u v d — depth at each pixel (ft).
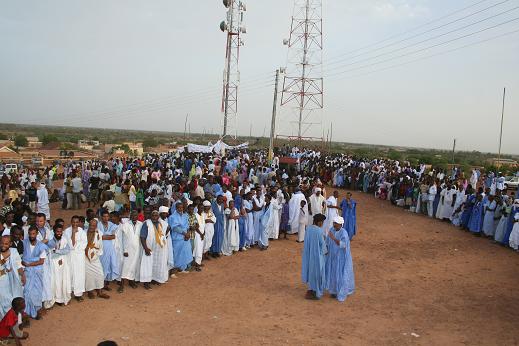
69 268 29.04
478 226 53.47
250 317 28.25
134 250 32.48
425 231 56.29
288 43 140.36
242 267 39.47
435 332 26.68
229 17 126.82
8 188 77.56
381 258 43.50
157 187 57.52
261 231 45.93
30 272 25.99
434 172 89.04
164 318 27.61
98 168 76.54
